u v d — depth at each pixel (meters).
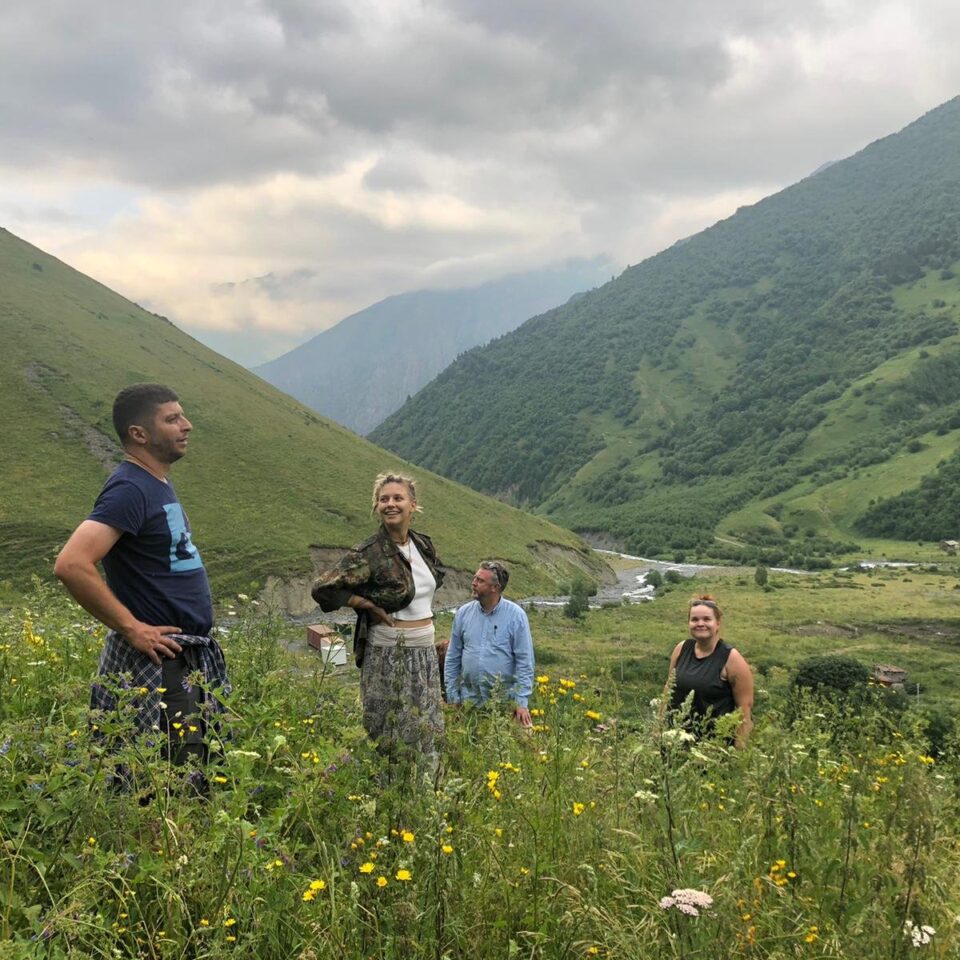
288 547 83.12
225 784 3.18
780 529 187.00
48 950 2.06
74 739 2.76
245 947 2.18
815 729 4.74
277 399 131.50
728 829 3.10
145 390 3.80
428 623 4.45
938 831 3.04
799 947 2.38
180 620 3.77
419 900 2.38
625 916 2.53
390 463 119.88
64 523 74.56
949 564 140.25
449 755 3.83
